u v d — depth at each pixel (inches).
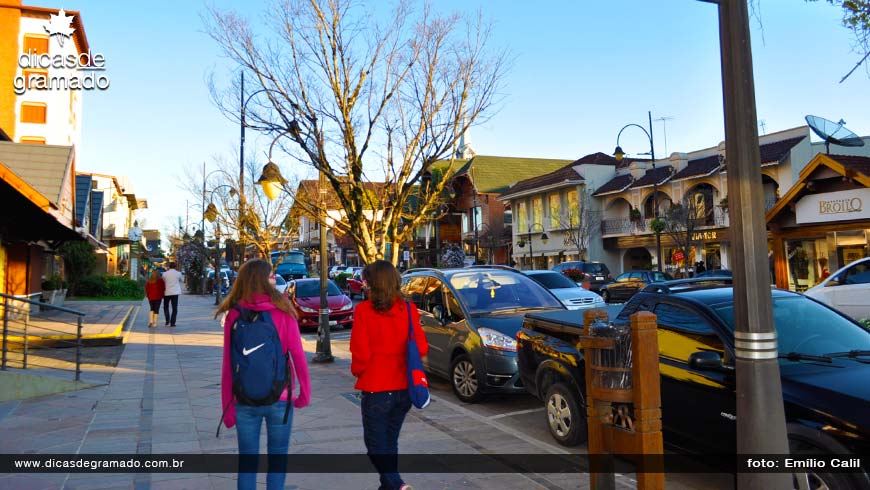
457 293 354.0
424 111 405.7
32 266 767.1
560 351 242.1
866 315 434.6
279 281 991.0
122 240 1722.4
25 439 246.1
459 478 201.9
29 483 193.6
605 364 159.8
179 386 363.9
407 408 170.6
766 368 142.3
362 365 167.2
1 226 609.6
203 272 1675.7
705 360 185.2
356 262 2571.4
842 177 733.3
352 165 390.0
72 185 593.6
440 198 510.9
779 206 813.2
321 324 457.1
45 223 613.6
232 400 154.2
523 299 362.0
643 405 148.7
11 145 558.9
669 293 228.2
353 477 201.8
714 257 1277.1
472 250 1911.9
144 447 235.6
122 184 2468.0
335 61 387.2
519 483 196.9
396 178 413.1
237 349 151.9
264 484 194.4
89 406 308.8
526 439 252.4
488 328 315.6
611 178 1582.2
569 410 236.7
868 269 445.4
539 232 1726.1
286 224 1125.7
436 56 405.7
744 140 146.6
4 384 323.3
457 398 344.2
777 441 140.7
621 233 1489.9
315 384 366.9
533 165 2137.1
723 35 151.5
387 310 167.0
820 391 165.6
